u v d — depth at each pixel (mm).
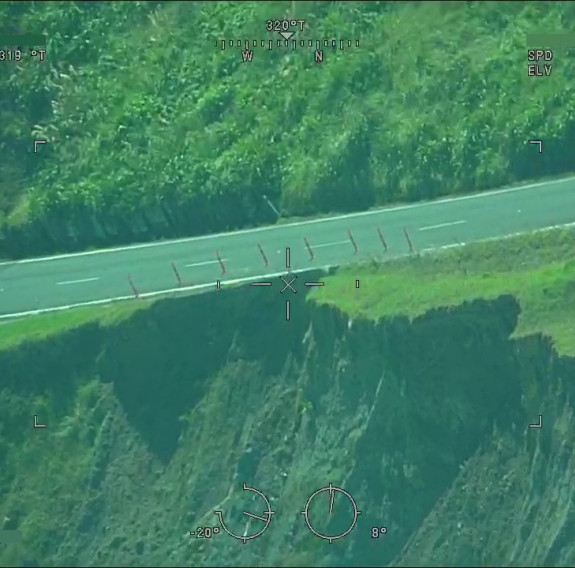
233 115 61750
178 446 56156
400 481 53438
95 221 60562
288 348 55969
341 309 53906
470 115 60250
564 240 55750
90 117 62156
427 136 59969
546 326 51844
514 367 52562
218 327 56875
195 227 60438
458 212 58469
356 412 53938
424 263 55938
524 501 52000
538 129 59531
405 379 53281
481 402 53094
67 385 57000
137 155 61188
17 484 55906
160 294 57469
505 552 51875
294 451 54875
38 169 61594
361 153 60188
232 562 54094
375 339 53281
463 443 53250
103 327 56750
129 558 54656
